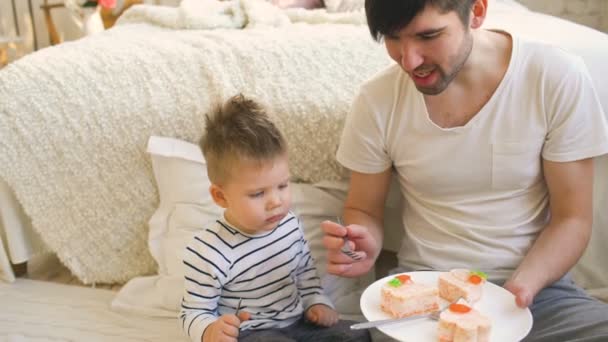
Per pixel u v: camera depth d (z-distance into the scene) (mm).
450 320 865
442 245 1137
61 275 1689
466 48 945
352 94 1412
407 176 1157
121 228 1565
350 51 1480
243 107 1091
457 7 894
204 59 1495
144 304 1457
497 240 1104
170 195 1479
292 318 1121
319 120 1416
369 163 1178
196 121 1484
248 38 1563
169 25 1978
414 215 1202
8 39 3100
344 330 1102
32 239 1641
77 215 1562
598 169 1343
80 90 1504
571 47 1373
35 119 1507
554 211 1090
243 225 1057
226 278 1065
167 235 1492
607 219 1368
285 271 1107
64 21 3543
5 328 1411
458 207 1123
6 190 1566
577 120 1029
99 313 1469
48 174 1538
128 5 3055
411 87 1092
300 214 1428
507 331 890
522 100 1037
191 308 1069
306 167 1464
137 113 1492
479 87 1047
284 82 1450
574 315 982
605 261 1396
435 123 1084
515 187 1096
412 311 938
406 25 883
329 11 2213
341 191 1457
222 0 2406
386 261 1540
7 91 1502
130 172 1527
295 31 1656
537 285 989
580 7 3045
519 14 1968
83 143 1516
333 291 1385
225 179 1040
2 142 1503
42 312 1476
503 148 1058
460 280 979
